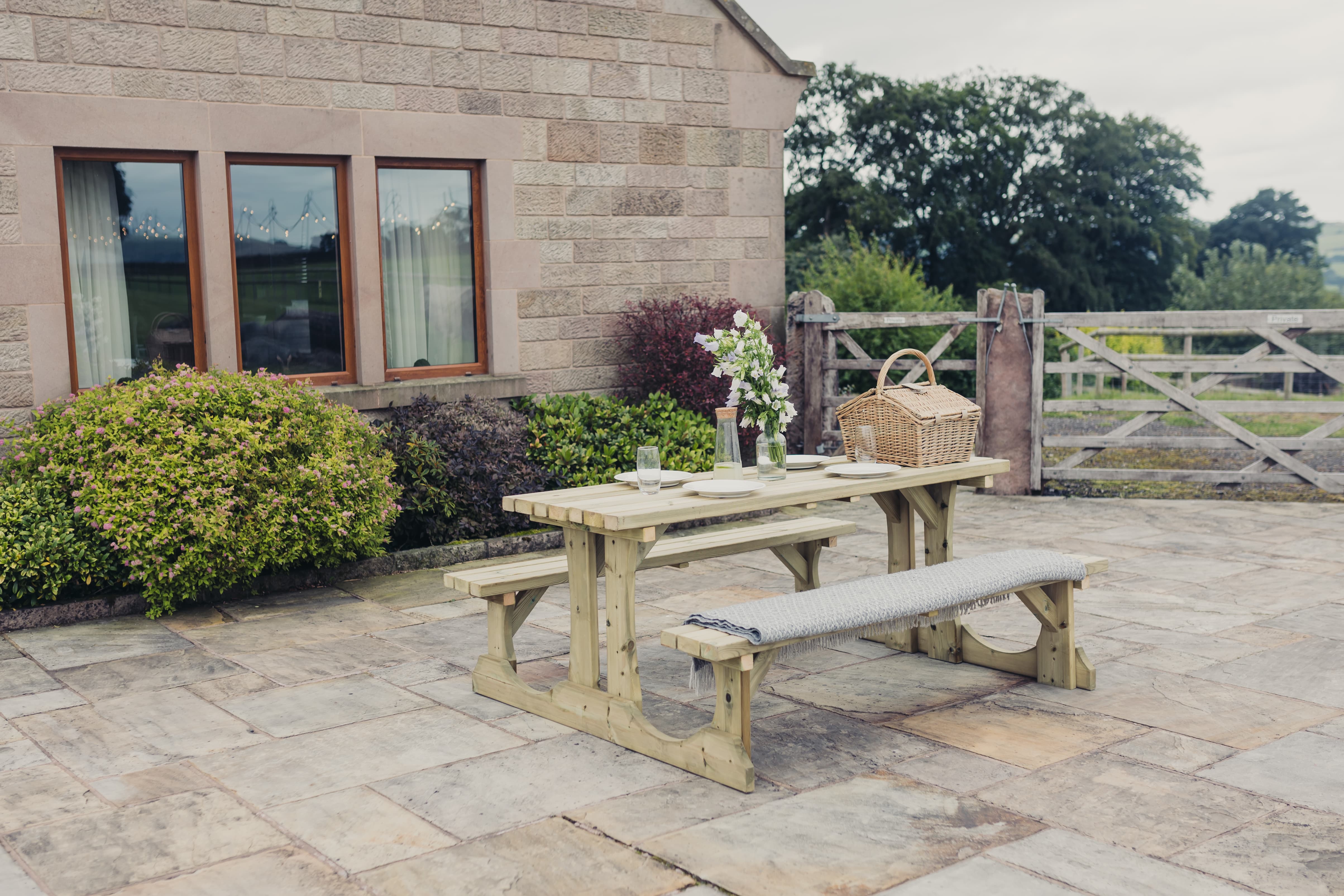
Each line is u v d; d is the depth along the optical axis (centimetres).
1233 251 3319
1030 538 729
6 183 618
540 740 391
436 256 798
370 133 739
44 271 633
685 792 343
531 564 456
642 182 861
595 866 294
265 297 730
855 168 3092
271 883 288
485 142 786
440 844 309
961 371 1223
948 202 3047
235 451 559
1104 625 525
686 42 870
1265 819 316
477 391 790
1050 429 1403
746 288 923
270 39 696
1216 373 851
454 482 699
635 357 853
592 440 776
